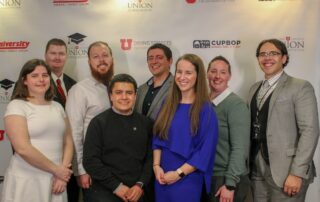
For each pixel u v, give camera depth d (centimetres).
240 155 212
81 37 296
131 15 292
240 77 287
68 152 223
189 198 203
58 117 216
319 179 279
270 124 224
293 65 282
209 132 203
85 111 242
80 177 234
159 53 253
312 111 217
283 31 281
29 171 205
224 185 215
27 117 204
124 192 209
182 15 288
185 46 289
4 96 302
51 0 296
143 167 219
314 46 279
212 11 286
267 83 235
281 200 224
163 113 213
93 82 250
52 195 213
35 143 205
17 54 300
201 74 207
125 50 294
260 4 282
